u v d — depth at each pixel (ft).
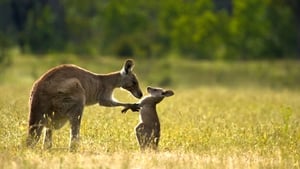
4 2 458.50
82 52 387.14
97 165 72.64
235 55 380.17
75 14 489.67
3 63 291.17
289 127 105.09
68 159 75.41
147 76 300.61
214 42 386.52
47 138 85.97
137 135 88.89
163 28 424.87
